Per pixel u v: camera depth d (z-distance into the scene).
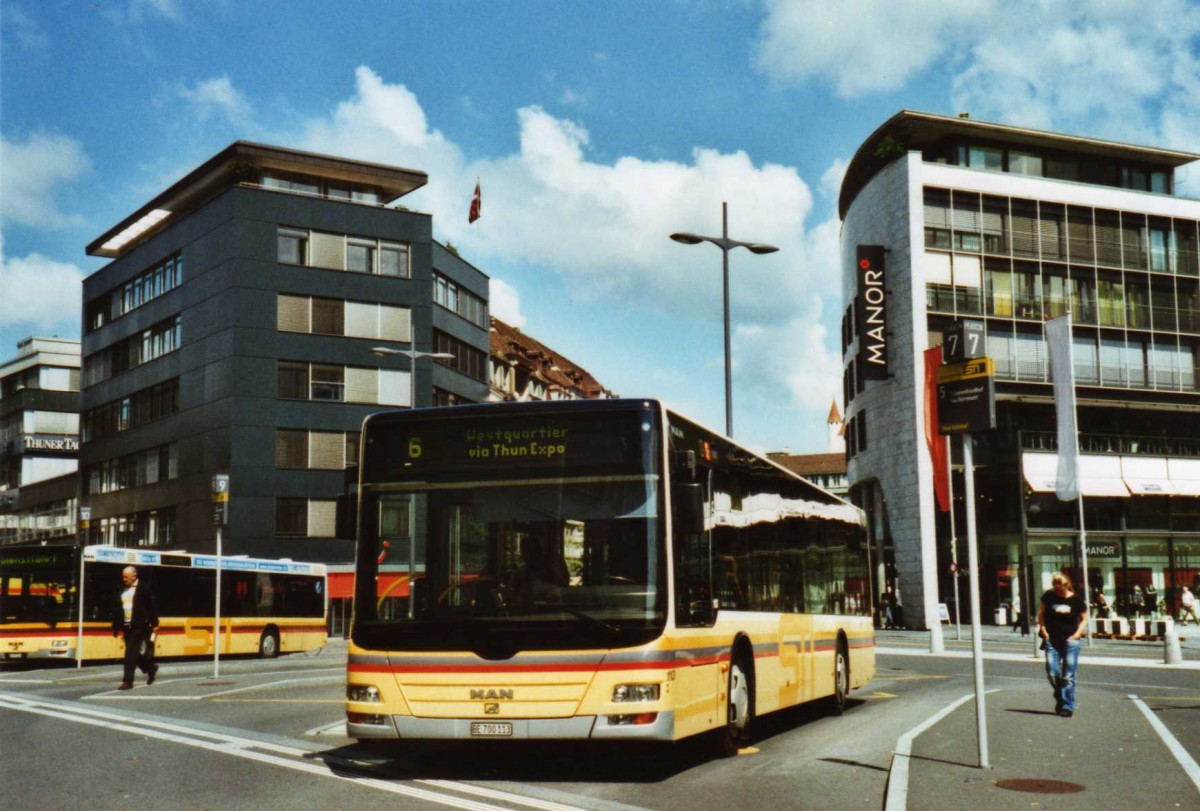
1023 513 55.56
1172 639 30.22
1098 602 52.78
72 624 30.12
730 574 11.86
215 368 55.38
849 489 69.25
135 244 66.75
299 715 15.86
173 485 58.09
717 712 11.07
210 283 56.22
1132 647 39.56
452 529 10.23
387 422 10.59
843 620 17.47
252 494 53.94
